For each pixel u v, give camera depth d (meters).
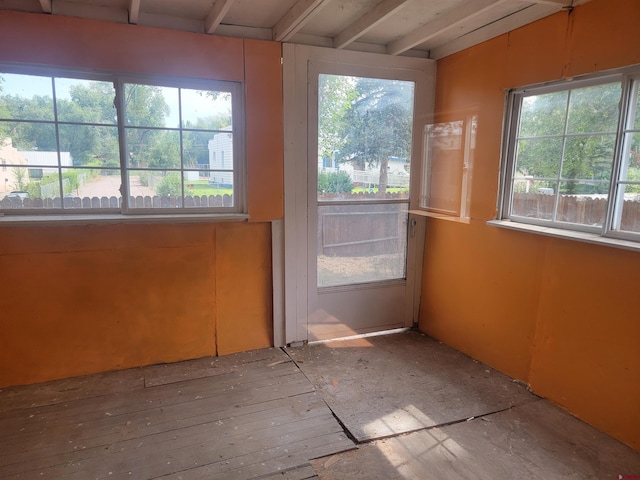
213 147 2.91
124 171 2.69
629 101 2.11
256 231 3.11
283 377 2.82
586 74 2.26
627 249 2.03
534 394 2.65
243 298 3.14
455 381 2.80
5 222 2.42
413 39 2.95
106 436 2.18
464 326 3.22
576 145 2.37
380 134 3.35
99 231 2.69
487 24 2.84
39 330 2.65
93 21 2.47
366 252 3.47
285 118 3.03
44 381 2.71
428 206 3.57
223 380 2.77
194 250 2.95
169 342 2.98
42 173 2.56
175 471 1.95
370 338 3.53
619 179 2.16
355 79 3.19
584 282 2.33
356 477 1.92
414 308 3.72
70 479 1.89
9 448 2.08
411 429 2.28
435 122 3.44
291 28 2.65
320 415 2.40
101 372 2.83
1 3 2.32
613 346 2.20
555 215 2.51
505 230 2.81
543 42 2.47
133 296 2.84
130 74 2.62
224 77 2.82
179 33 2.67
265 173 3.02
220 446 2.12
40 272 2.60
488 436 2.23
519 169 2.75
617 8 2.08
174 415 2.37
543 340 2.58
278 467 1.98
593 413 2.32
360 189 3.36
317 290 3.34
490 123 2.87
